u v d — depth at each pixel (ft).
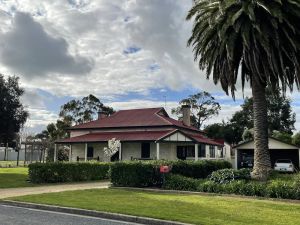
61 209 42.39
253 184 54.90
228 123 257.55
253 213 38.04
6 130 108.06
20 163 183.11
